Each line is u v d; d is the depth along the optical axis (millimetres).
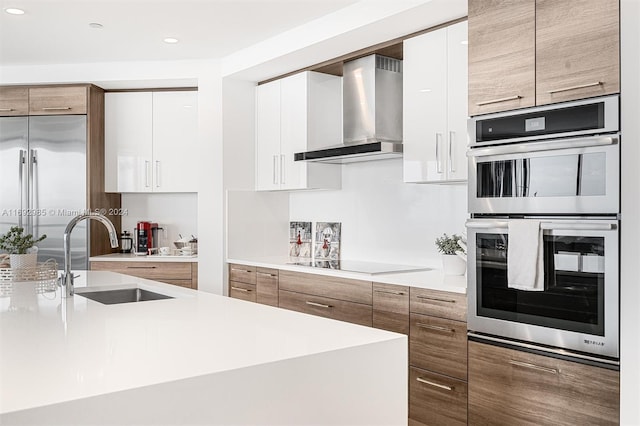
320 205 4898
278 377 1491
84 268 4996
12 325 1951
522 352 2576
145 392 1272
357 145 3838
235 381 1414
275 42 4203
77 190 5004
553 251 2447
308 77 4500
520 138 2582
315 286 3949
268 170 4895
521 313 2578
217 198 4883
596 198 2285
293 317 2105
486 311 2742
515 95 2602
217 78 4879
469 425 2832
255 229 5031
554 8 2443
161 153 5266
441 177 3375
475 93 2791
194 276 4953
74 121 5004
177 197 5621
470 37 2812
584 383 2332
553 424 2443
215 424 1378
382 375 1720
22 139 5031
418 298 3191
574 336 2363
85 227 4992
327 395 1592
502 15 2662
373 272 3607
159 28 3994
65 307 2316
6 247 3293
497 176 2689
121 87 5227
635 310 2166
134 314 2158
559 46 2424
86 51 4586
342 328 1907
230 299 2541
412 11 3189
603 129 2264
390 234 4246
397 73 4113
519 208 2586
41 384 1280
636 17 2160
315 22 3828
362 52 3988
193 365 1438
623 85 2205
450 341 3004
